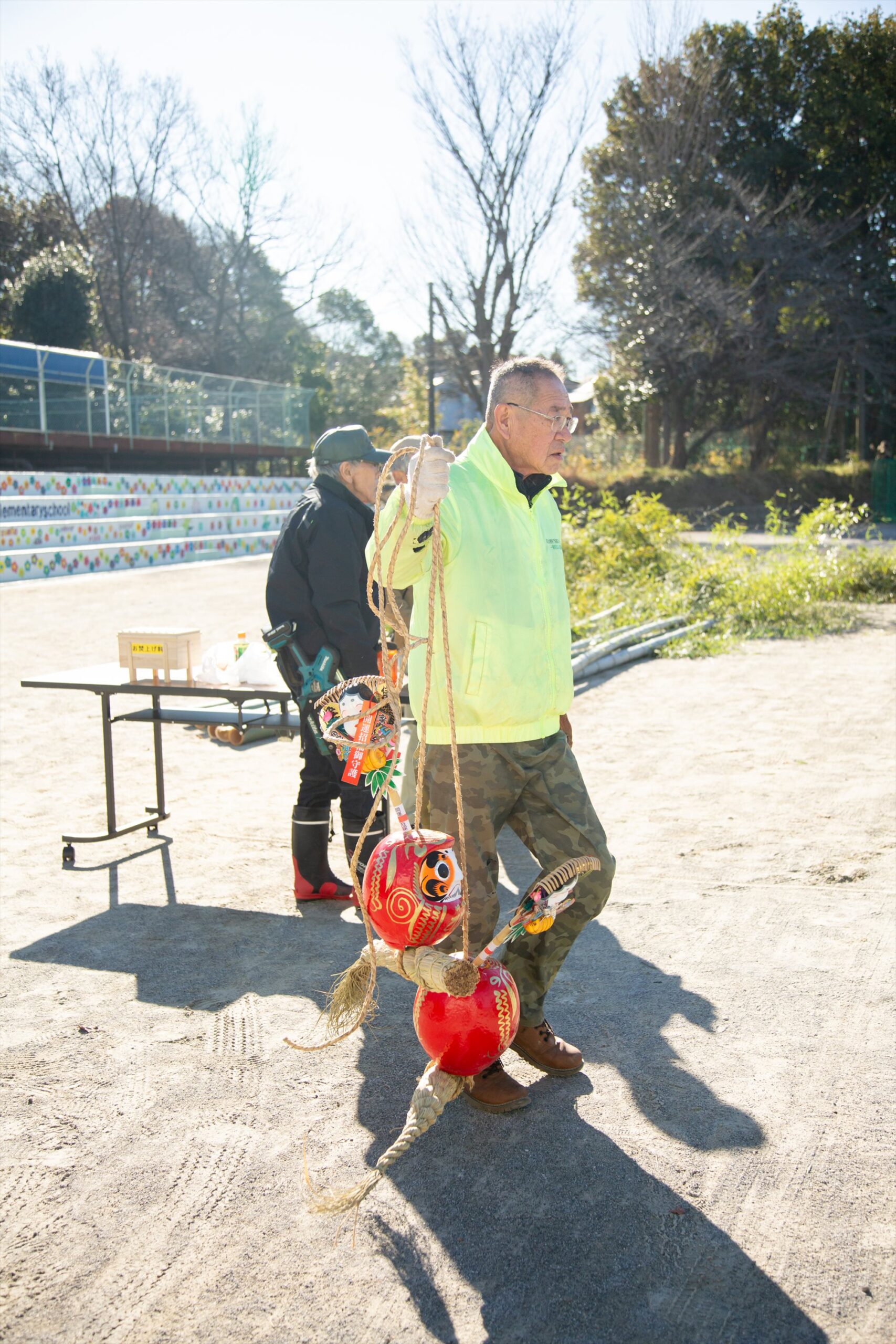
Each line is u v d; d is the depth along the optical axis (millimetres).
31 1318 2264
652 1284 2336
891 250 38969
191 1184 2713
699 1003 3629
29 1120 2990
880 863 4875
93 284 39625
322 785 4551
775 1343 2164
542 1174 2736
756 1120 2943
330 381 49844
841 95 38750
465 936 2670
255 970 3967
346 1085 3180
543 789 3104
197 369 49094
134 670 4945
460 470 3010
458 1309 2275
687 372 36969
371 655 4289
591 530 15836
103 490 27281
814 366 37812
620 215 37656
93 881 4895
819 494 37219
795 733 7406
